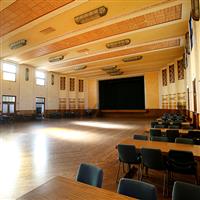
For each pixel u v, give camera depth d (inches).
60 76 753.6
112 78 813.9
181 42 402.0
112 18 285.9
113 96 827.4
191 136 188.9
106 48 440.1
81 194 61.4
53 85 721.6
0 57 508.7
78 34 344.5
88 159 179.6
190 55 331.6
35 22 292.8
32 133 335.6
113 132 347.3
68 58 530.0
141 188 65.0
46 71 693.3
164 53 487.8
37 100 652.7
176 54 498.0
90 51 464.4
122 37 368.5
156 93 706.2
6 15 273.0
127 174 140.9
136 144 136.9
